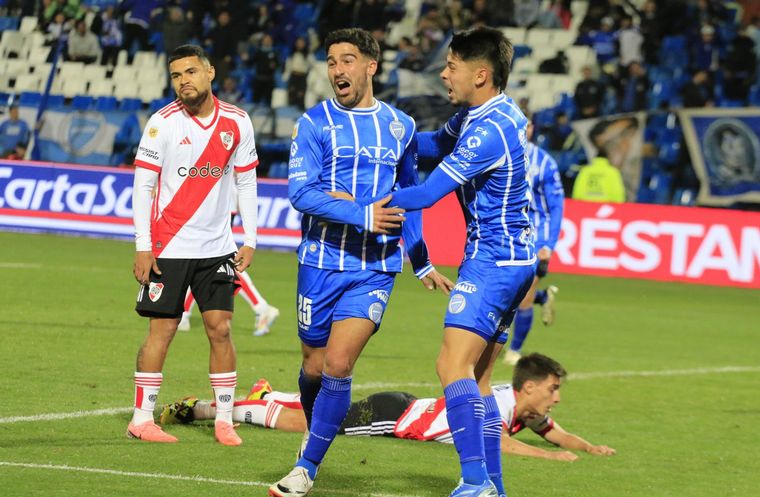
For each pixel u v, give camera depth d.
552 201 38.28
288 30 101.75
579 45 96.88
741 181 85.38
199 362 33.56
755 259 67.56
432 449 23.83
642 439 26.69
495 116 18.50
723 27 94.00
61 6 108.50
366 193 19.58
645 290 65.50
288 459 21.95
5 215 81.69
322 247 19.41
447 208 72.31
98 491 18.58
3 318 40.31
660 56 93.62
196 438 23.64
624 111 90.12
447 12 98.00
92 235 79.81
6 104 105.50
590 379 35.41
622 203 70.88
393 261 19.59
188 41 102.81
